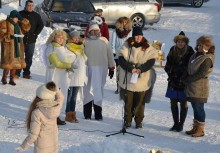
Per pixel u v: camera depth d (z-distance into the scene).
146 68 9.82
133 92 10.06
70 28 19.17
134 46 9.88
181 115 10.03
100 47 10.62
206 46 9.47
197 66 9.45
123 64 9.86
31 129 6.56
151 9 23.91
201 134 9.73
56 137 6.75
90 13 20.61
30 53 14.34
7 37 13.02
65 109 10.53
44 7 20.89
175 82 9.89
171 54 9.94
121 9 23.53
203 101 9.59
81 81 10.26
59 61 9.88
